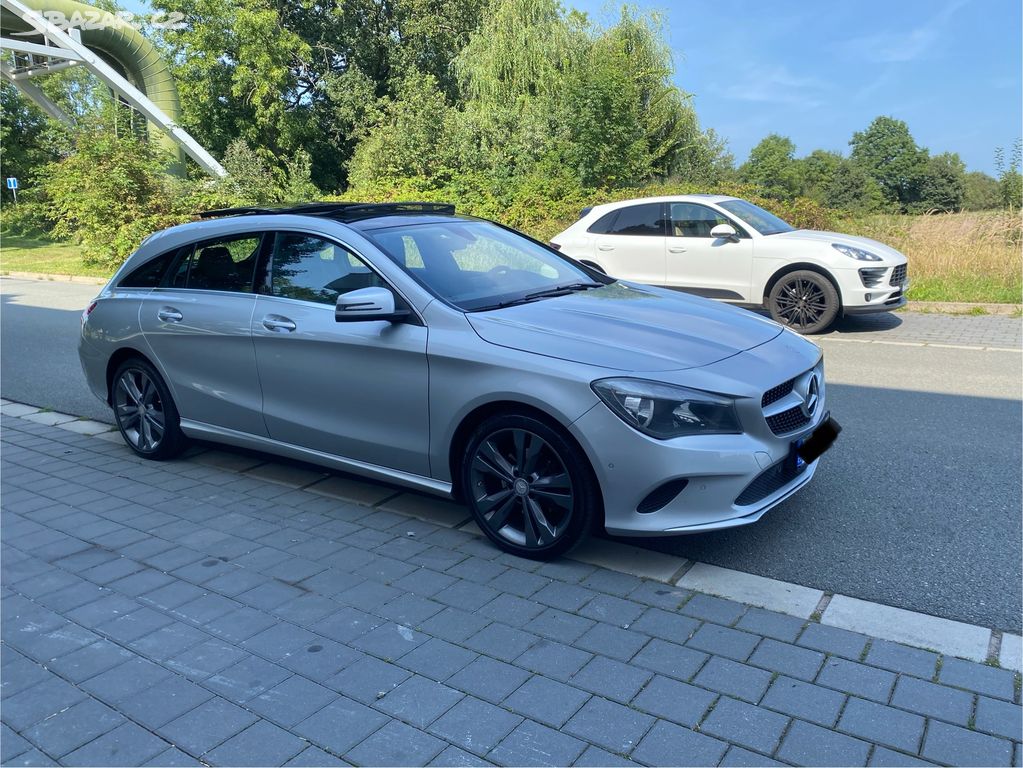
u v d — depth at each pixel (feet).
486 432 12.45
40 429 21.27
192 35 110.83
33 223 108.88
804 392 12.51
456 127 71.20
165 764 8.20
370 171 72.74
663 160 77.46
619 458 11.23
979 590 11.23
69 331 38.01
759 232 33.17
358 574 12.22
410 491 15.76
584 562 12.42
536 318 12.88
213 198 73.26
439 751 8.21
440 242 15.20
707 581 11.68
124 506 15.40
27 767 8.24
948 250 43.04
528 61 78.23
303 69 120.67
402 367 13.15
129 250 67.31
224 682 9.56
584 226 36.91
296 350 14.62
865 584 11.50
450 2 118.52
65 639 10.66
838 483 15.56
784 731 8.32
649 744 8.20
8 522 14.75
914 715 8.53
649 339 12.32
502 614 10.89
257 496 15.76
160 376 17.44
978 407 20.80
